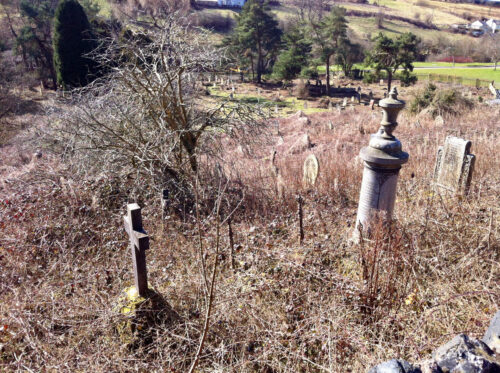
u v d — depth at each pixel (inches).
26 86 1547.7
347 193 332.2
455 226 227.0
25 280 215.5
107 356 157.6
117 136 343.9
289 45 2030.0
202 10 3267.7
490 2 7421.3
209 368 153.2
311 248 232.7
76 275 217.5
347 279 192.4
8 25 2170.3
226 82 2046.0
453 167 303.1
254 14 2144.4
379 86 2252.7
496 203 260.2
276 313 181.2
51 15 1866.4
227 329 171.6
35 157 543.5
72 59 1341.0
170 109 351.9
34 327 173.6
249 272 212.7
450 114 911.0
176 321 173.8
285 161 474.0
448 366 96.3
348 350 155.2
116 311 171.0
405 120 860.0
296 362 153.8
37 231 270.2
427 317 163.6
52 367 150.8
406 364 97.2
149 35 377.4
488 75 2416.3
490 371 93.2
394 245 194.2
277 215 293.3
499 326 112.2
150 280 211.0
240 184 359.6
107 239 269.7
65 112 378.3
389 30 4158.5
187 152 368.2
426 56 3302.2
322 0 4352.9
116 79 363.3
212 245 246.1
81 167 365.7
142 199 345.7
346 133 772.0
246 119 384.8
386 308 172.2
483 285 176.7
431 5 6476.4
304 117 1053.2
